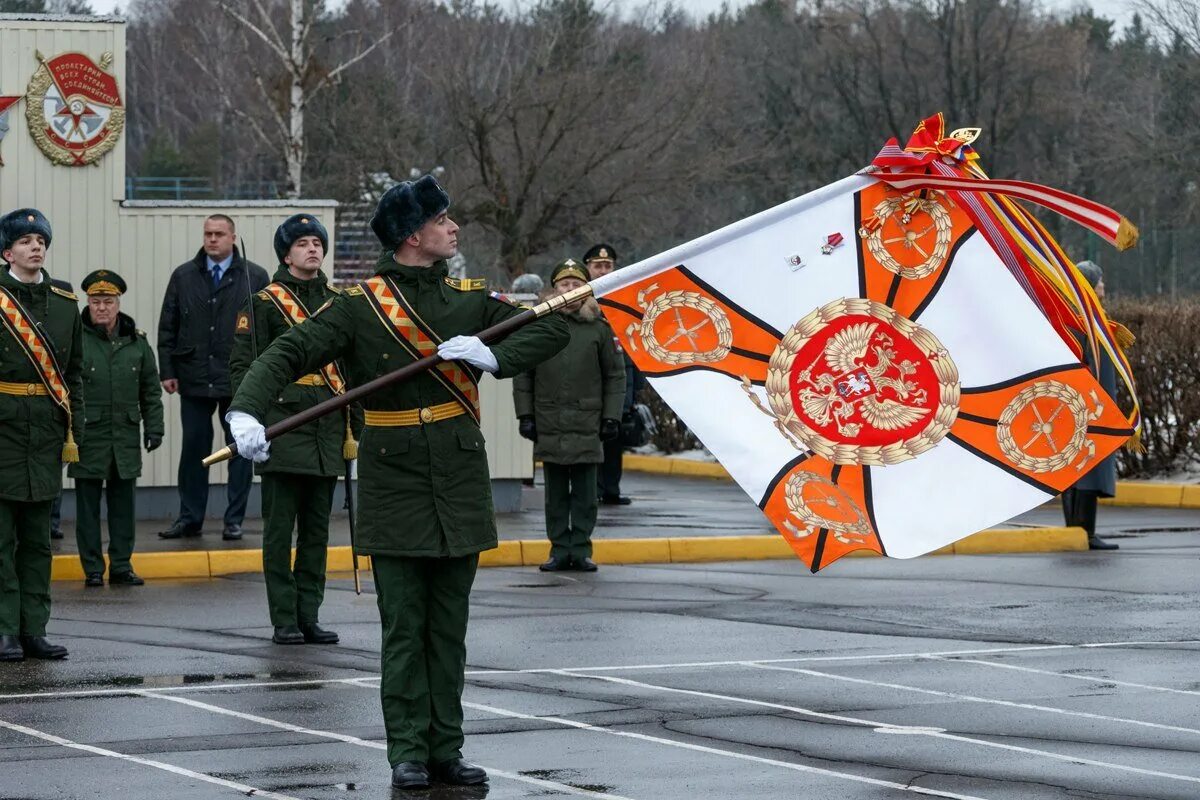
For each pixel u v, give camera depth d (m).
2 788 8.09
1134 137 53.56
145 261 20.06
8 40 19.53
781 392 8.23
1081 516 18.33
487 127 45.81
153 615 13.51
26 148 19.64
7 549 11.48
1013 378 8.25
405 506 8.24
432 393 8.27
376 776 8.38
